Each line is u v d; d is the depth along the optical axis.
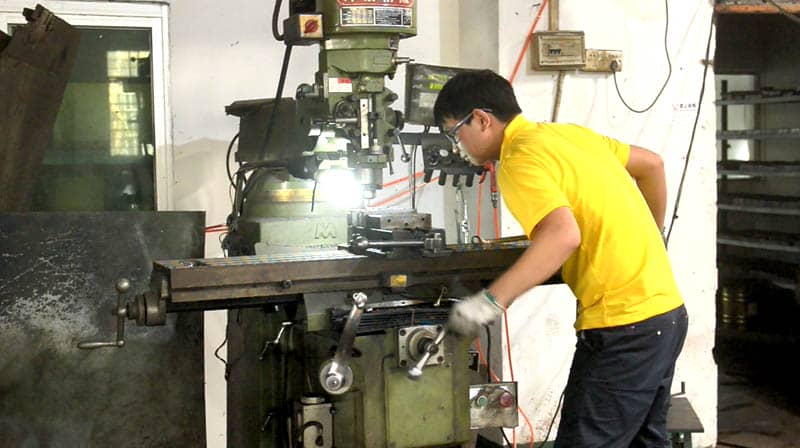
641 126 3.58
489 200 3.50
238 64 3.31
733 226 6.20
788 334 5.46
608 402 2.02
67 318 2.53
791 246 5.10
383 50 2.36
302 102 2.47
